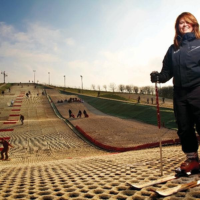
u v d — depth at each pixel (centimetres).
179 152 860
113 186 360
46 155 2094
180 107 335
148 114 4500
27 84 14150
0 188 399
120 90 13388
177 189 281
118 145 2314
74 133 3303
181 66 327
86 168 606
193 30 344
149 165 538
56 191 359
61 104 7075
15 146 2614
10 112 5878
